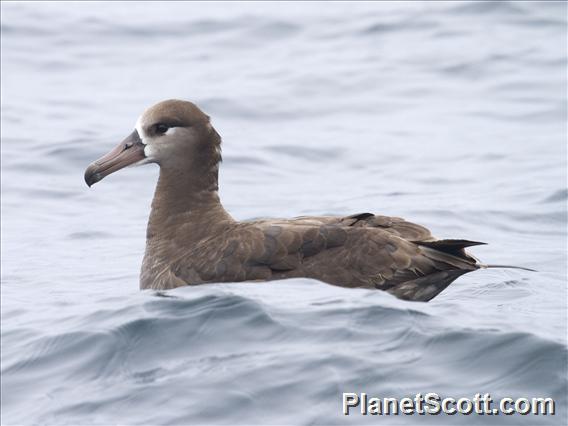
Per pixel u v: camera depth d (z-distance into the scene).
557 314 23.11
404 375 18.95
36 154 42.62
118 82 55.25
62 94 53.12
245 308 21.38
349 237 23.38
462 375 18.94
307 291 22.41
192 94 51.50
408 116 47.66
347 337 20.17
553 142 42.62
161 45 61.09
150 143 25.73
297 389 18.64
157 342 20.88
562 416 17.91
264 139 45.19
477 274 27.27
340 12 63.66
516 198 36.00
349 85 51.94
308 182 39.97
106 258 32.09
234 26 62.91
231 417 18.09
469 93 50.03
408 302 22.23
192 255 24.17
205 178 25.78
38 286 29.05
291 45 59.47
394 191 38.06
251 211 36.56
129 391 19.34
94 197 39.16
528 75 51.09
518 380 18.81
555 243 31.81
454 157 41.75
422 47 56.16
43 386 20.28
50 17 64.56
